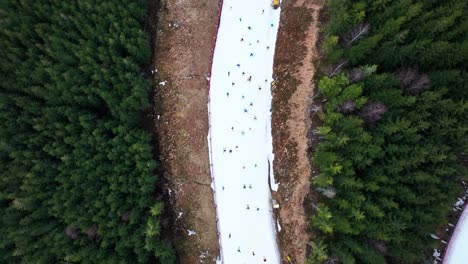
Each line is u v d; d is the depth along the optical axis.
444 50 39.78
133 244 45.09
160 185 49.94
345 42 42.56
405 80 41.03
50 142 48.47
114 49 48.25
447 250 46.84
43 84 49.47
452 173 41.75
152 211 45.09
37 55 49.72
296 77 47.03
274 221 46.69
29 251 46.72
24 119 48.62
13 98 48.72
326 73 44.78
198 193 48.75
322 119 44.44
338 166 39.28
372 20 42.31
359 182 39.75
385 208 41.06
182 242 48.50
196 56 51.31
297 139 45.97
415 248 41.72
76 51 48.72
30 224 46.94
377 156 40.91
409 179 41.00
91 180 46.72
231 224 47.56
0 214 48.31
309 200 44.44
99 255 44.66
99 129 47.19
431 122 41.38
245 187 47.81
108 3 47.69
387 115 41.34
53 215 47.59
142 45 48.69
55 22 50.03
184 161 49.56
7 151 48.47
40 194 47.00
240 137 48.69
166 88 51.59
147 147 47.38
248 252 46.81
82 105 49.12
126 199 46.47
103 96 46.31
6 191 47.84
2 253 48.16
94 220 45.06
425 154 39.94
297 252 44.78
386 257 43.78
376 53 41.66
